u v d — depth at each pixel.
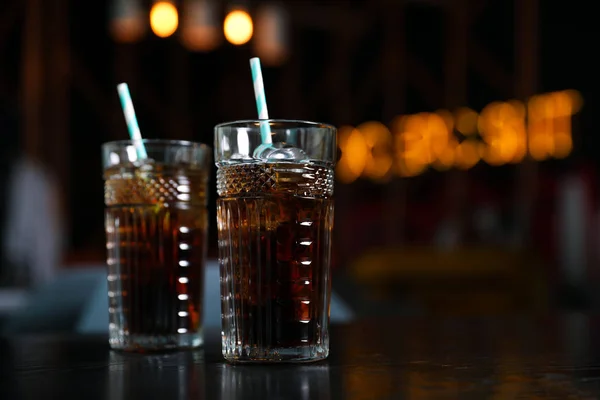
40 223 4.61
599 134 7.42
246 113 8.76
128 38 5.63
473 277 5.09
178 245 0.90
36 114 7.60
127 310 0.88
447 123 8.55
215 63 8.71
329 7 8.17
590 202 7.32
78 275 2.14
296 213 0.76
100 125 8.39
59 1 7.97
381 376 0.68
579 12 7.57
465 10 8.44
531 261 5.32
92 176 8.34
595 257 7.20
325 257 0.79
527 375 0.69
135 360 0.80
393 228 8.79
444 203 8.56
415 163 8.73
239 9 5.45
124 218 0.89
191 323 0.90
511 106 8.11
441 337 1.02
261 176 0.76
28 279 4.48
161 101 8.59
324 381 0.65
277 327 0.75
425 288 5.14
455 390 0.61
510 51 8.15
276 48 5.78
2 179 4.66
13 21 7.63
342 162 8.99
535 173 7.90
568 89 7.65
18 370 0.73
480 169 8.36
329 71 9.00
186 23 5.45
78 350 0.89
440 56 8.63
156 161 0.89
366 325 1.21
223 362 0.78
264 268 0.76
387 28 8.80
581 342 0.95
